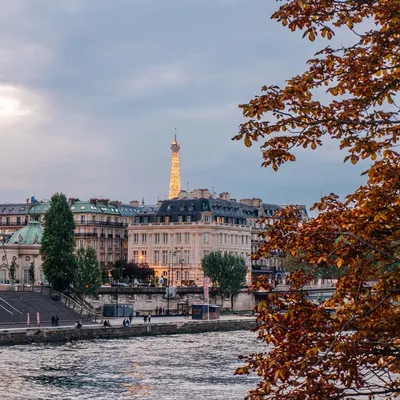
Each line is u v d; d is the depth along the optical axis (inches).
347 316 792.3
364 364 821.2
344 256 826.8
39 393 2859.3
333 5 815.1
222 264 7628.0
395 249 808.9
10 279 7662.4
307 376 770.2
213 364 3708.2
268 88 827.4
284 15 820.0
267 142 856.3
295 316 823.1
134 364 3683.6
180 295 7391.7
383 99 816.9
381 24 834.2
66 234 6451.8
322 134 842.2
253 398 781.9
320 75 827.4
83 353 4131.4
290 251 863.1
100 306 6737.2
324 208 873.5
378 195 808.9
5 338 4483.3
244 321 6304.1
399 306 837.8
